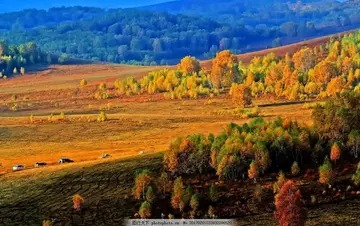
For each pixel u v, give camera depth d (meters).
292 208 126.75
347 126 161.25
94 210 146.38
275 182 147.00
